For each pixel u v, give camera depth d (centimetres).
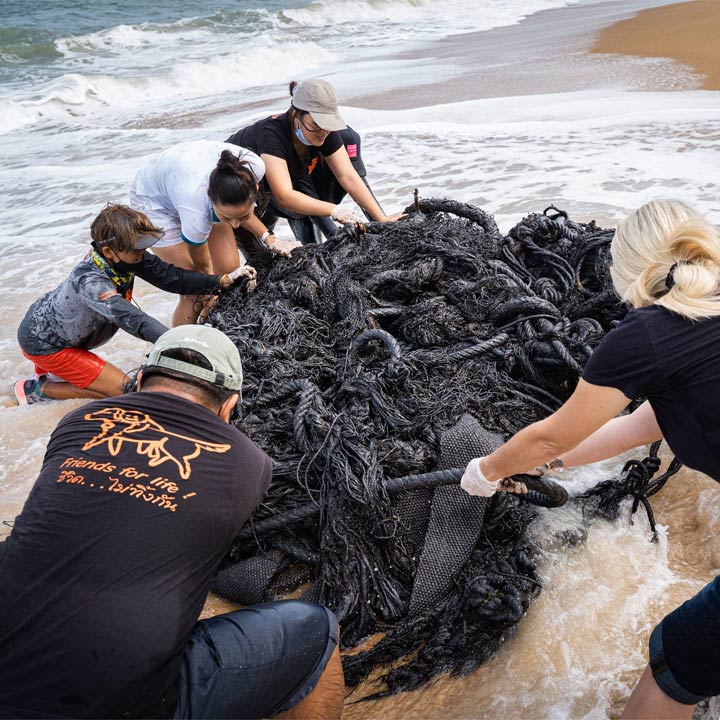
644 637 255
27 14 2578
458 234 441
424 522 290
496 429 323
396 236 442
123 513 186
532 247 429
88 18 2564
